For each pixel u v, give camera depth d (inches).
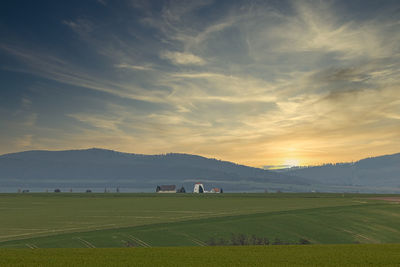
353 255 1261.1
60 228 3125.0
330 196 7244.1
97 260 1146.7
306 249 1446.9
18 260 1130.0
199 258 1202.0
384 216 3659.0
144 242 2544.3
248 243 2696.9
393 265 1082.1
